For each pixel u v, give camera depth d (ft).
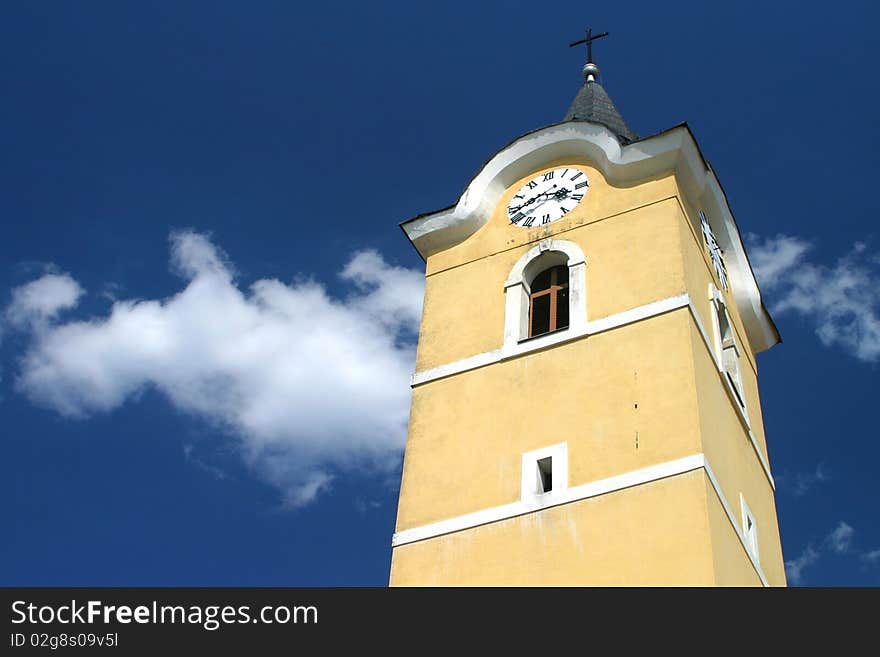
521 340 102.37
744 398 108.17
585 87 143.64
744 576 89.10
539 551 87.66
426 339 107.45
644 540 84.69
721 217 116.78
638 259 103.19
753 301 119.03
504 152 116.06
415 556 91.86
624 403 93.40
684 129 108.99
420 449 98.78
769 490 106.83
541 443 94.22
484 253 112.27
